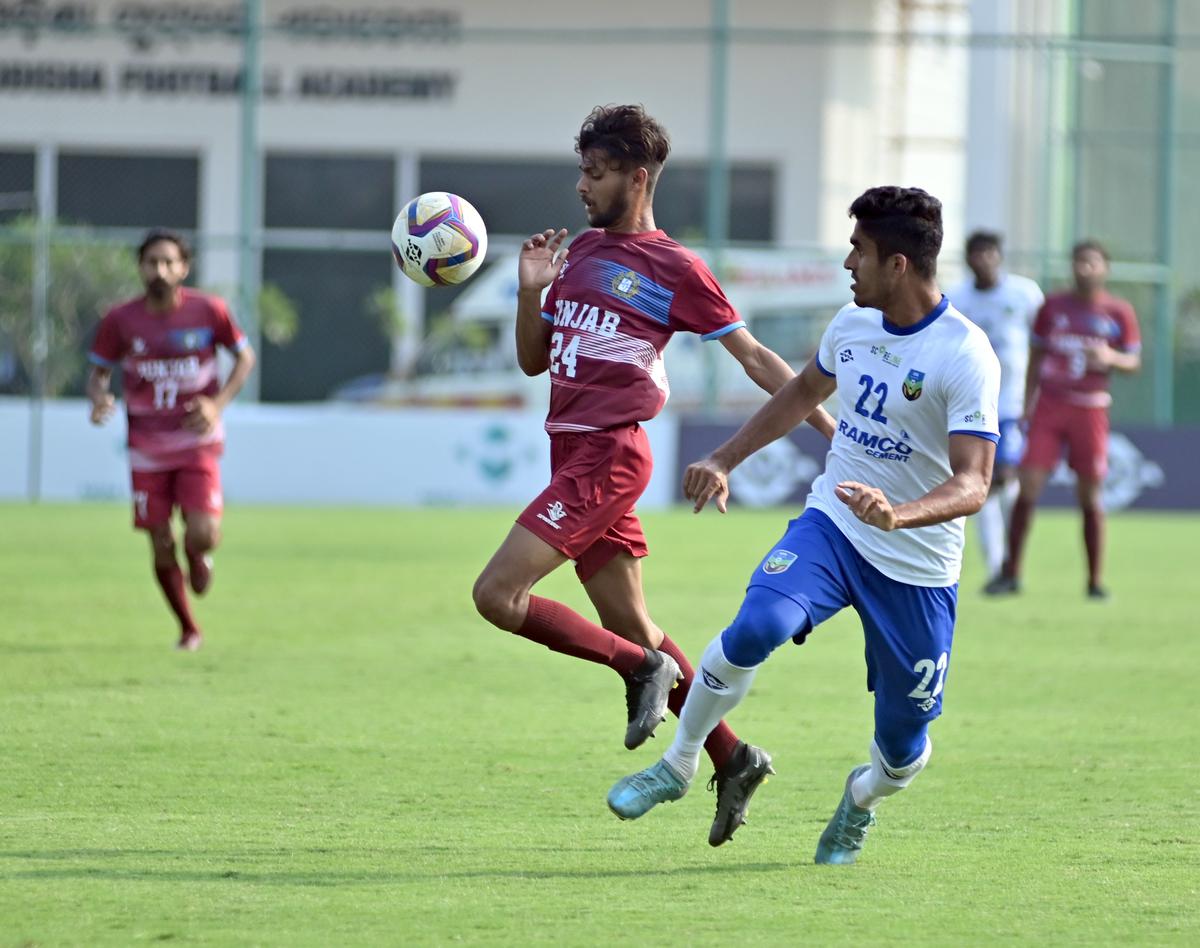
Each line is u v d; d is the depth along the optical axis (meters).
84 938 14.87
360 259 117.44
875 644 17.48
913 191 17.03
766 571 17.44
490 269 84.06
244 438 73.00
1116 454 74.94
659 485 74.31
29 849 18.09
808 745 25.02
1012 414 44.91
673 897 16.58
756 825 19.94
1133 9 85.12
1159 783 22.55
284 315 87.38
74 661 31.84
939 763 23.89
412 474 72.94
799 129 120.00
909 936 15.29
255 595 42.78
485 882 17.06
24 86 118.69
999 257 44.44
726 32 75.94
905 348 17.20
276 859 17.84
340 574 47.62
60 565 48.84
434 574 47.78
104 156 119.50
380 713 27.03
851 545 17.44
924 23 123.00
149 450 32.97
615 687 30.05
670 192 120.81
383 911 15.89
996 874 17.66
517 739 25.03
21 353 77.38
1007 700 29.47
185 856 17.91
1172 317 82.00
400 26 117.94
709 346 75.69
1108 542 62.72
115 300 77.75
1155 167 84.81
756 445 18.47
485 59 120.00
